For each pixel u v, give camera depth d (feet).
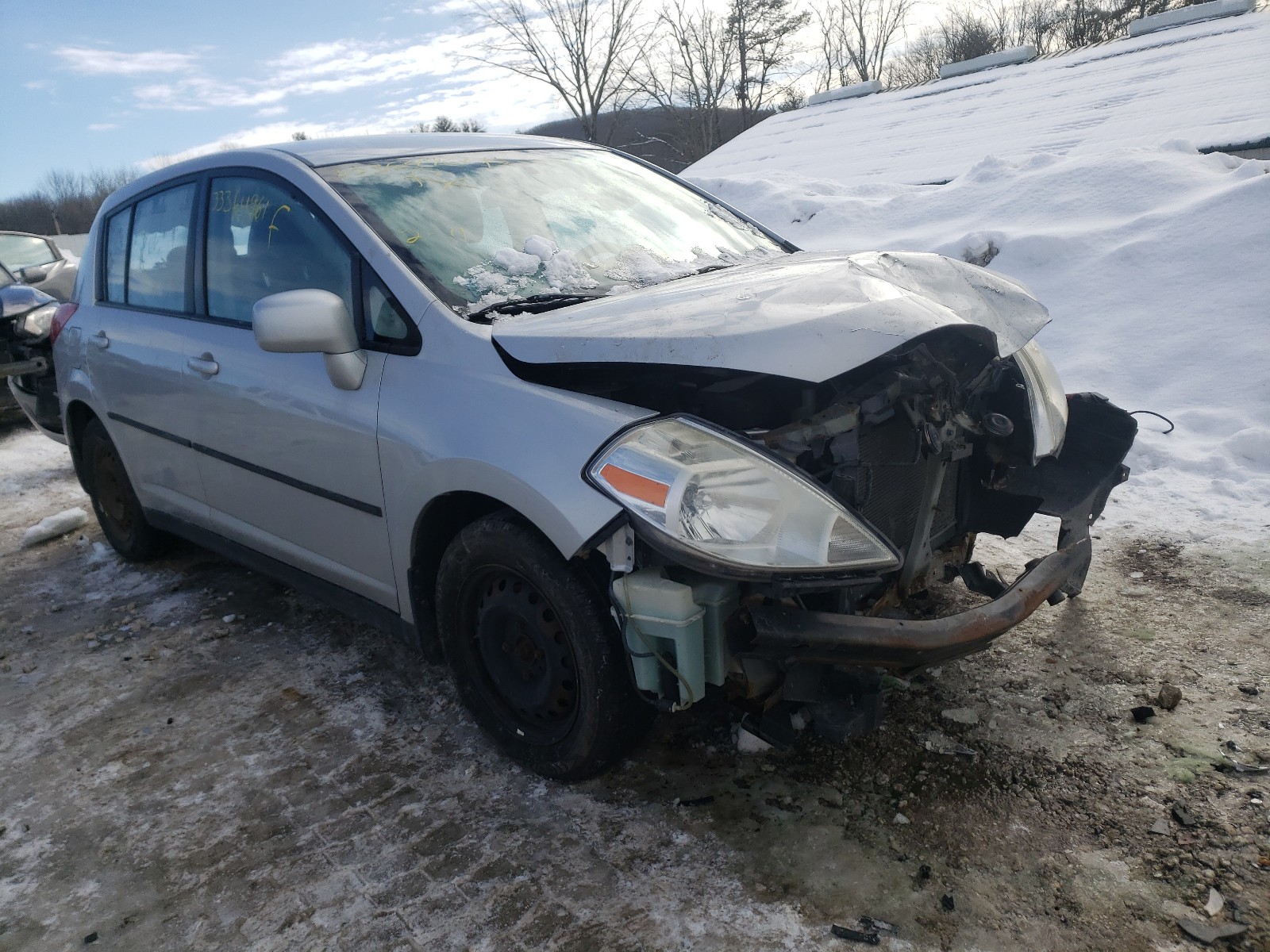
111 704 10.54
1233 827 7.00
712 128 133.80
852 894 6.66
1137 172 22.68
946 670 9.59
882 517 8.05
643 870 7.11
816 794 7.80
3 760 9.59
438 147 10.80
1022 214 23.57
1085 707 8.75
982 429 8.36
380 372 8.62
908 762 8.11
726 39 131.75
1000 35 173.68
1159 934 6.11
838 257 9.58
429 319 8.38
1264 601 10.41
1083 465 10.02
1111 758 7.95
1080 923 6.25
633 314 7.75
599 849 7.39
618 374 7.79
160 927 7.05
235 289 10.61
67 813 8.59
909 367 7.79
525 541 7.48
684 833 7.47
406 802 8.25
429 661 9.12
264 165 10.30
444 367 8.14
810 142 53.42
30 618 13.23
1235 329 17.15
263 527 10.84
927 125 48.52
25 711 10.57
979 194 25.61
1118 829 7.09
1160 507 13.37
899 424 8.16
